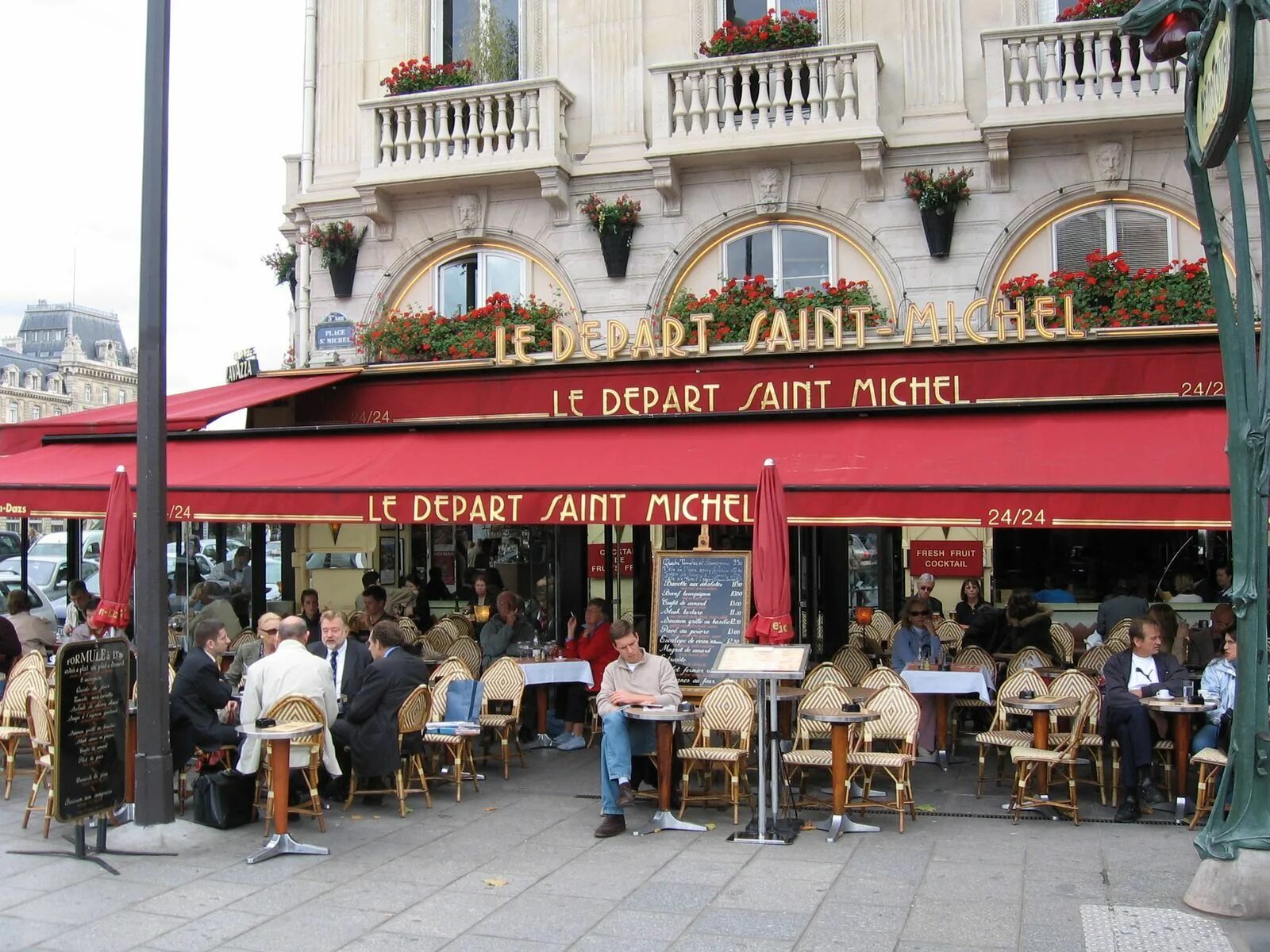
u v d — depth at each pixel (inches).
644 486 403.2
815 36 569.3
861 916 268.2
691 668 418.0
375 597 541.0
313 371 572.4
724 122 565.6
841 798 341.1
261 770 368.2
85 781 318.0
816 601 578.6
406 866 313.6
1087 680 402.0
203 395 547.5
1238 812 269.9
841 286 538.0
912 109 560.7
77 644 317.4
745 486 392.5
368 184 605.6
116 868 312.3
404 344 585.3
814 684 420.5
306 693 351.3
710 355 502.3
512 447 462.9
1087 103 526.6
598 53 601.6
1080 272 525.7
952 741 470.6
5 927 267.0
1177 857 314.2
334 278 626.8
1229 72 239.0
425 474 442.3
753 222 575.8
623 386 516.4
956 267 550.6
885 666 480.4
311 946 253.8
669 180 571.2
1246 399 269.1
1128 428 411.2
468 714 416.5
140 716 339.6
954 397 478.0
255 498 439.5
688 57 591.2
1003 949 245.0
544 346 569.9
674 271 580.1
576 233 595.2
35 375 3767.2
